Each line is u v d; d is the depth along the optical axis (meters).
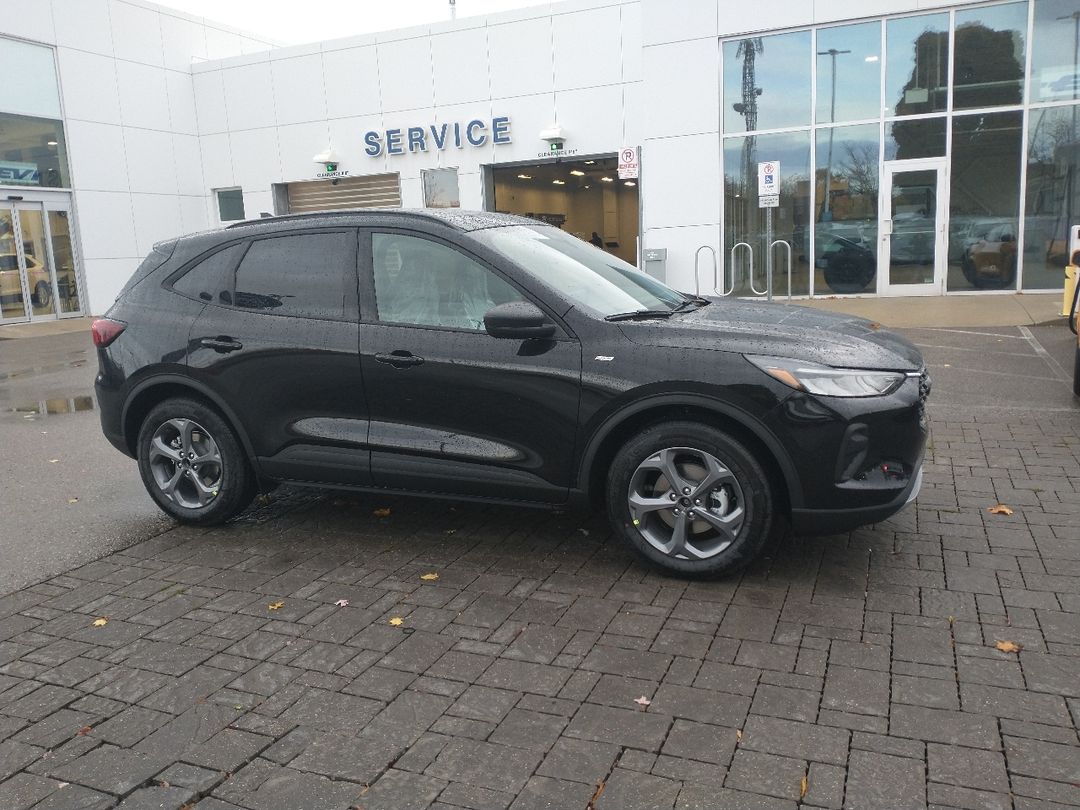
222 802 2.75
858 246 16.58
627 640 3.69
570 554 4.67
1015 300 14.81
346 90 22.45
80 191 21.64
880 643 3.57
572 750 2.94
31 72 20.48
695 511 4.18
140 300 5.37
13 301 20.27
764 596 4.05
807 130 16.56
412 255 4.69
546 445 4.37
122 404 5.36
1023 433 6.79
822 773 2.76
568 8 19.83
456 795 2.73
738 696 3.22
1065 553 4.39
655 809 2.63
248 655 3.69
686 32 16.92
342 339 4.72
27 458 7.48
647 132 17.52
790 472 4.00
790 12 16.17
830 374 3.99
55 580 4.61
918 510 5.12
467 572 4.48
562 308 4.37
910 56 15.77
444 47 21.17
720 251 17.42
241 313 5.03
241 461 5.15
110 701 3.37
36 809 2.74
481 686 3.37
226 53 25.67
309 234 4.97
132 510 5.82
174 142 23.95
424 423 4.60
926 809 2.58
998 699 3.13
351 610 4.09
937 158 15.91
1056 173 15.38
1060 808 2.56
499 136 20.89
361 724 3.15
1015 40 15.21
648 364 4.15
